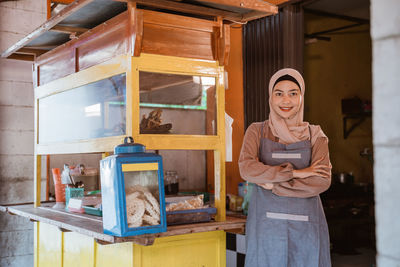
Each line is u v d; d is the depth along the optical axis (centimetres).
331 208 576
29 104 464
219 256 266
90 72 288
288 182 234
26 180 459
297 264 233
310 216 234
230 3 249
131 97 242
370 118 707
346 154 723
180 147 256
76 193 326
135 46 239
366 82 736
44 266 360
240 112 600
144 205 207
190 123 262
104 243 219
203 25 264
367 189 630
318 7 659
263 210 242
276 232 237
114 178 203
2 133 448
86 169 345
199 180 559
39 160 381
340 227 576
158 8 274
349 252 559
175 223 241
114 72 259
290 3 527
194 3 253
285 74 252
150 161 209
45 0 475
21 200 456
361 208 602
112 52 266
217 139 269
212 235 264
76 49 312
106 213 213
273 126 254
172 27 255
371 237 586
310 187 229
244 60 596
